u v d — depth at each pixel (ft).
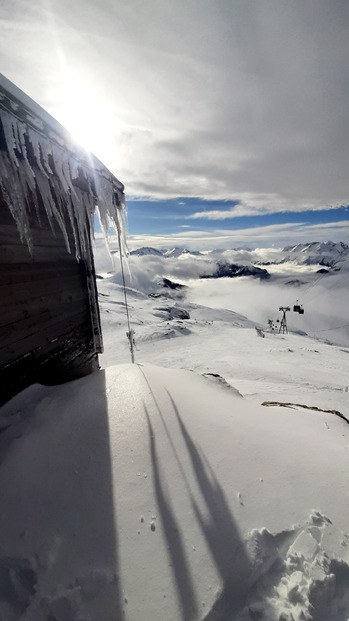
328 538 7.13
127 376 14.61
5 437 10.09
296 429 12.35
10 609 5.86
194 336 103.76
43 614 5.77
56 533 7.16
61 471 8.77
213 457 9.50
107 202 16.69
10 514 7.53
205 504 7.91
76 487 8.33
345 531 7.36
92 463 9.08
